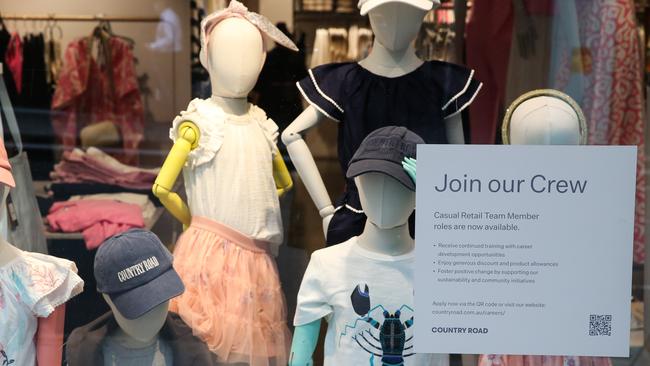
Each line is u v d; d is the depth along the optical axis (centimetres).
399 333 120
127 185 158
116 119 167
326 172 139
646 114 151
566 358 117
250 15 140
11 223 140
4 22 171
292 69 141
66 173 160
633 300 119
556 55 151
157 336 131
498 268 111
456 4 142
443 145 109
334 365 124
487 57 145
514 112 128
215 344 134
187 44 161
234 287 137
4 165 127
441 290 112
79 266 133
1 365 119
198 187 141
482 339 112
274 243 144
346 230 131
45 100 168
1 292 121
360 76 136
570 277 110
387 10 129
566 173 108
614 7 152
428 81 135
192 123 140
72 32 172
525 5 149
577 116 126
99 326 129
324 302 125
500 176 109
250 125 142
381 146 120
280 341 137
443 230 111
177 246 141
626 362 118
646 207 130
